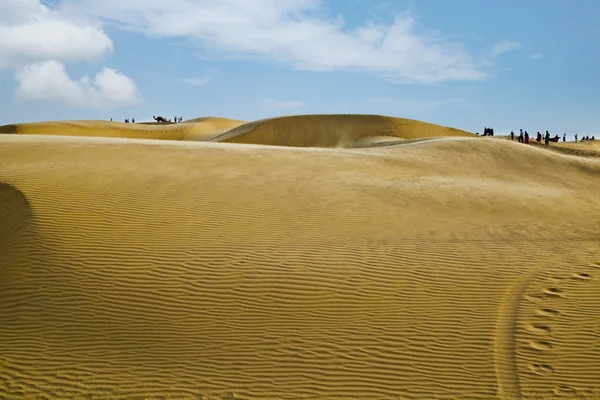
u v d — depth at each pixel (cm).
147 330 823
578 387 675
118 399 688
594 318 833
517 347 764
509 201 1794
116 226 1143
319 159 2231
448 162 2645
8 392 705
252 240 1123
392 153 2800
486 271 1015
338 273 981
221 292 913
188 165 1769
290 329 821
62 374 739
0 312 873
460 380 700
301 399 677
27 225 1128
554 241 1256
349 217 1345
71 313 865
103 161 1711
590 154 5403
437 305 883
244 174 1689
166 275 957
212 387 704
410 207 1531
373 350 768
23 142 2048
